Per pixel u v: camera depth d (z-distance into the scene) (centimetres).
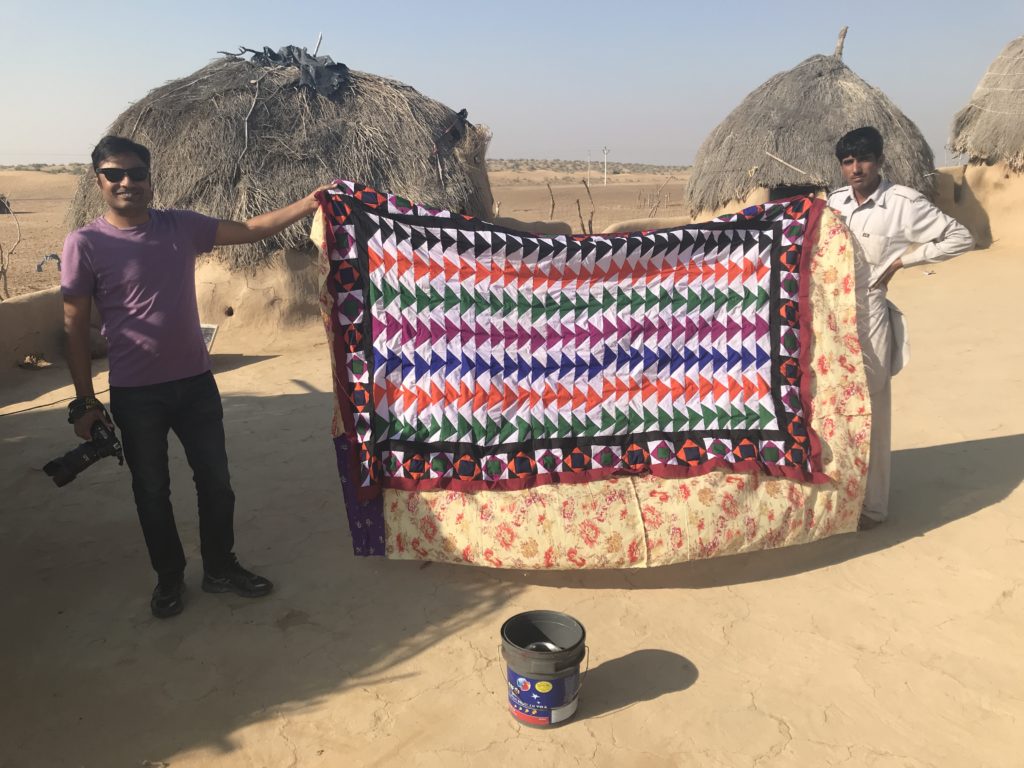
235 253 991
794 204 393
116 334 332
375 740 282
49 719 294
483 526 369
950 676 309
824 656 324
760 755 271
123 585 391
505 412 378
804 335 388
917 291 1126
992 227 1409
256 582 378
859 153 397
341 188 383
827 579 384
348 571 402
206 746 280
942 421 593
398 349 376
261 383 786
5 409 720
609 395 383
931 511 451
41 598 379
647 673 316
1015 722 283
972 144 1399
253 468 542
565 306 382
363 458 373
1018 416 593
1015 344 800
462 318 377
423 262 376
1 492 509
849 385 388
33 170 8631
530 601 372
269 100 1034
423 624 354
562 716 285
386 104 1082
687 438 383
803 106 1302
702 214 1432
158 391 340
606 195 4619
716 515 371
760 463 380
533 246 378
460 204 1052
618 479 375
